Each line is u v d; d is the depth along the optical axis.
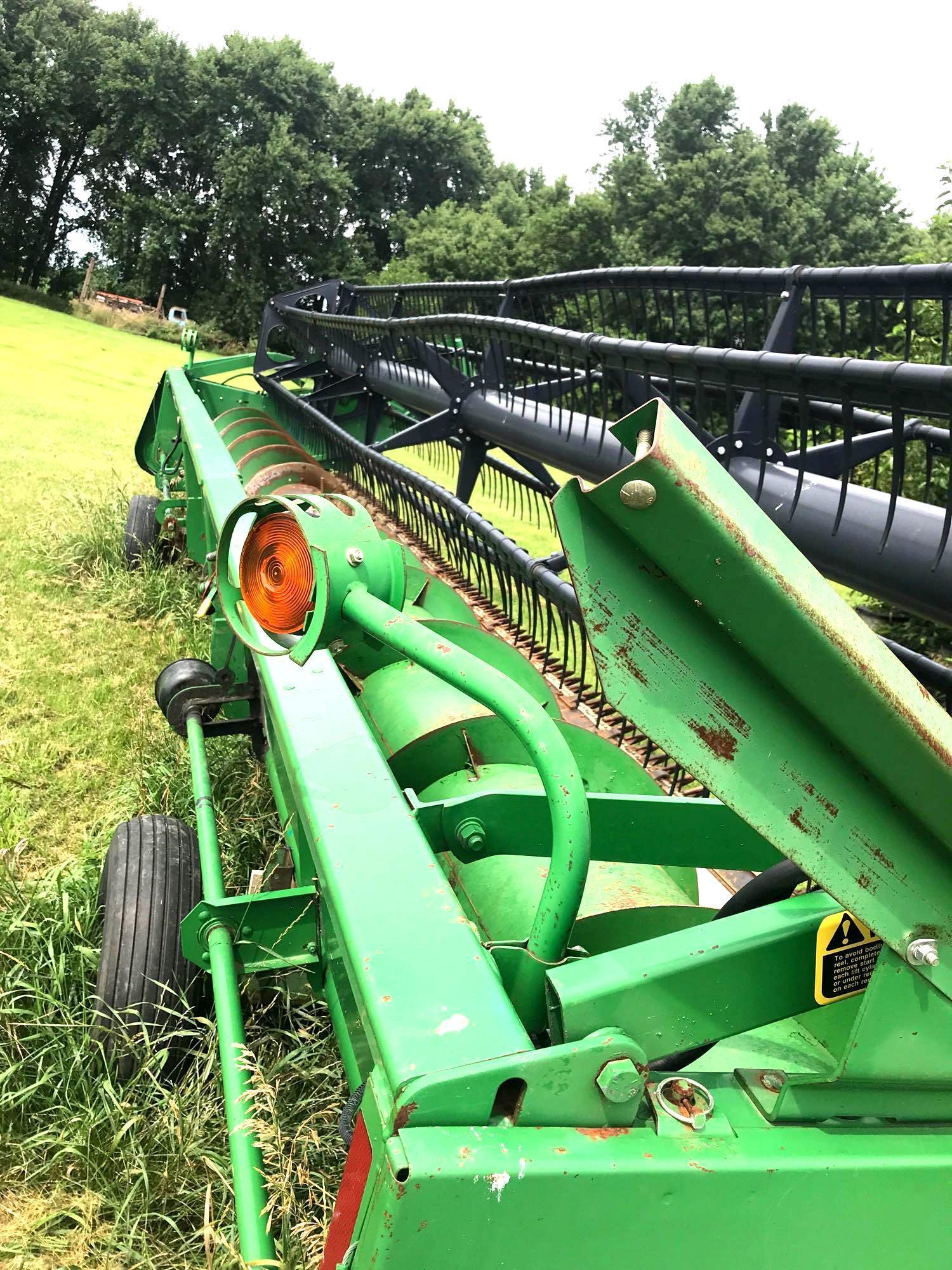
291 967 1.97
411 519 5.81
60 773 3.85
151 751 3.91
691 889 2.32
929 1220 1.21
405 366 6.94
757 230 33.75
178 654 5.13
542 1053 1.07
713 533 0.93
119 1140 2.01
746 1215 1.13
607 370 3.75
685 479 0.91
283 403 7.77
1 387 15.01
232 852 3.05
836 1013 1.65
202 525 4.98
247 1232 1.40
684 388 4.21
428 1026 1.13
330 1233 1.16
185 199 46.19
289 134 48.16
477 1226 1.02
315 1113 2.03
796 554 1.02
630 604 0.99
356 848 1.48
